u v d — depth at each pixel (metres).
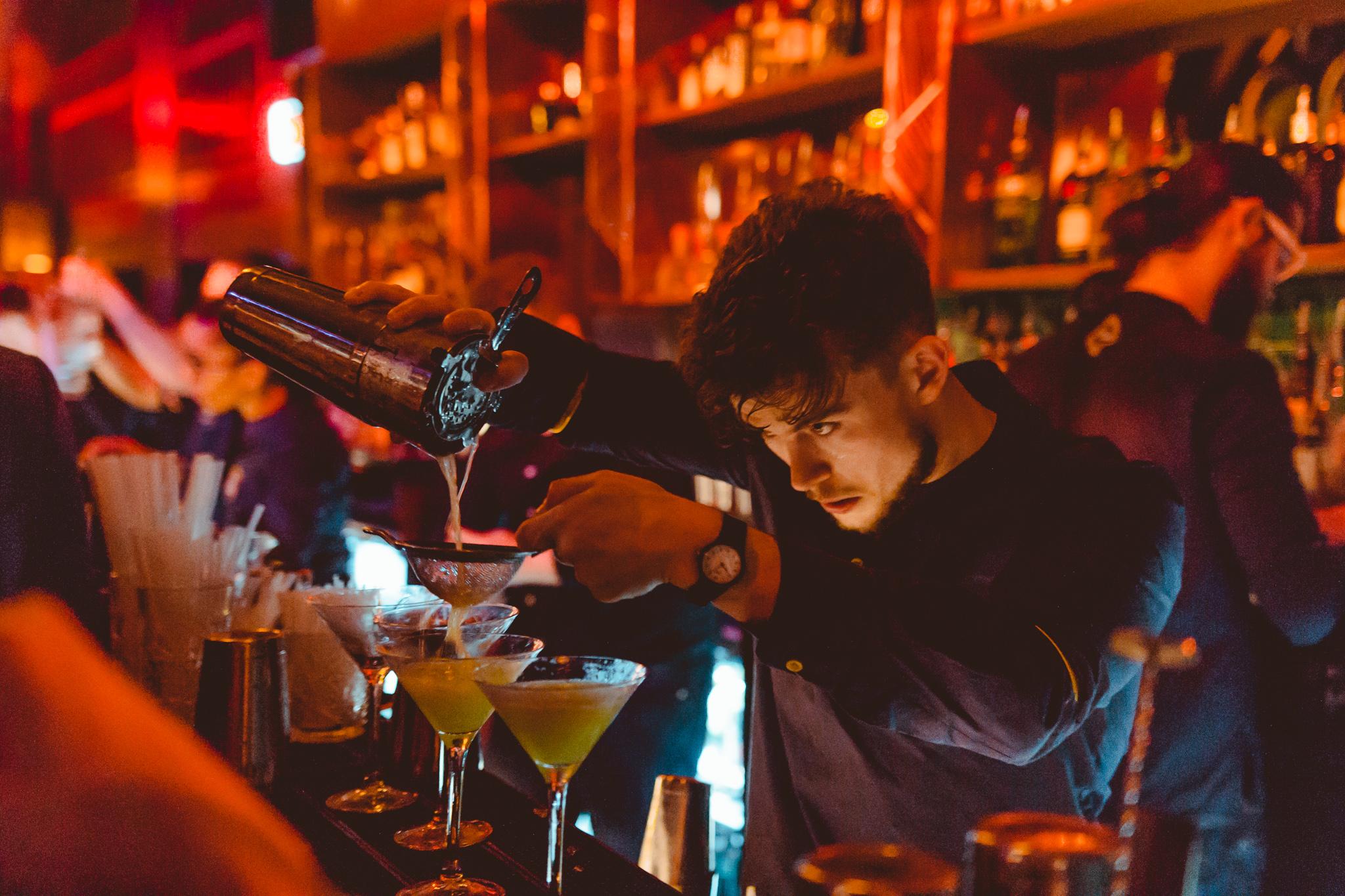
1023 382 1.93
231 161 5.30
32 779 0.35
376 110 4.62
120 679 0.40
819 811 1.34
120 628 1.50
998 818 0.58
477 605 1.20
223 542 1.53
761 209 1.08
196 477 1.63
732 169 3.25
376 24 4.22
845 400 1.02
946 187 2.33
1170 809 1.69
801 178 2.99
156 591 1.41
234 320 1.30
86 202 5.42
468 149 3.87
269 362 1.27
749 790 1.49
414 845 1.14
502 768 2.26
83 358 2.99
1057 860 0.52
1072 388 1.84
